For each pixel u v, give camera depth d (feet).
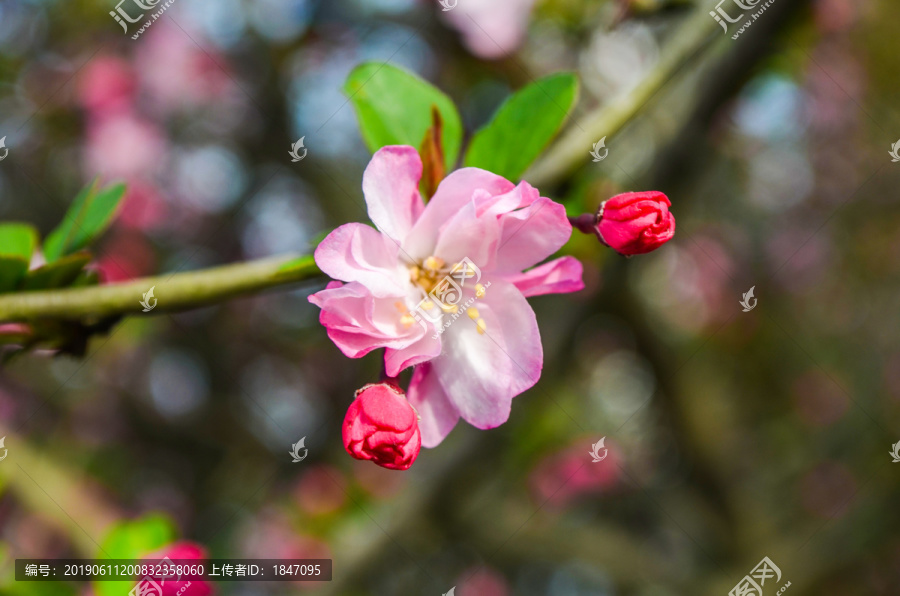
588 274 8.98
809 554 12.03
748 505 13.07
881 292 18.29
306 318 15.30
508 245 3.93
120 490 13.80
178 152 13.91
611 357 14.98
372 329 3.80
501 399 3.91
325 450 13.62
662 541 15.40
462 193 3.84
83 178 13.34
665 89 7.76
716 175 16.42
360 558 8.84
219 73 12.91
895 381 17.07
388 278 3.74
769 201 17.85
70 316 4.20
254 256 14.23
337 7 11.66
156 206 14.19
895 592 13.75
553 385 10.66
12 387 13.10
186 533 13.93
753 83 8.04
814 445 16.65
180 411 14.80
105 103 12.94
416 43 10.47
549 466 14.06
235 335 15.30
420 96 4.39
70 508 7.93
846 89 13.93
